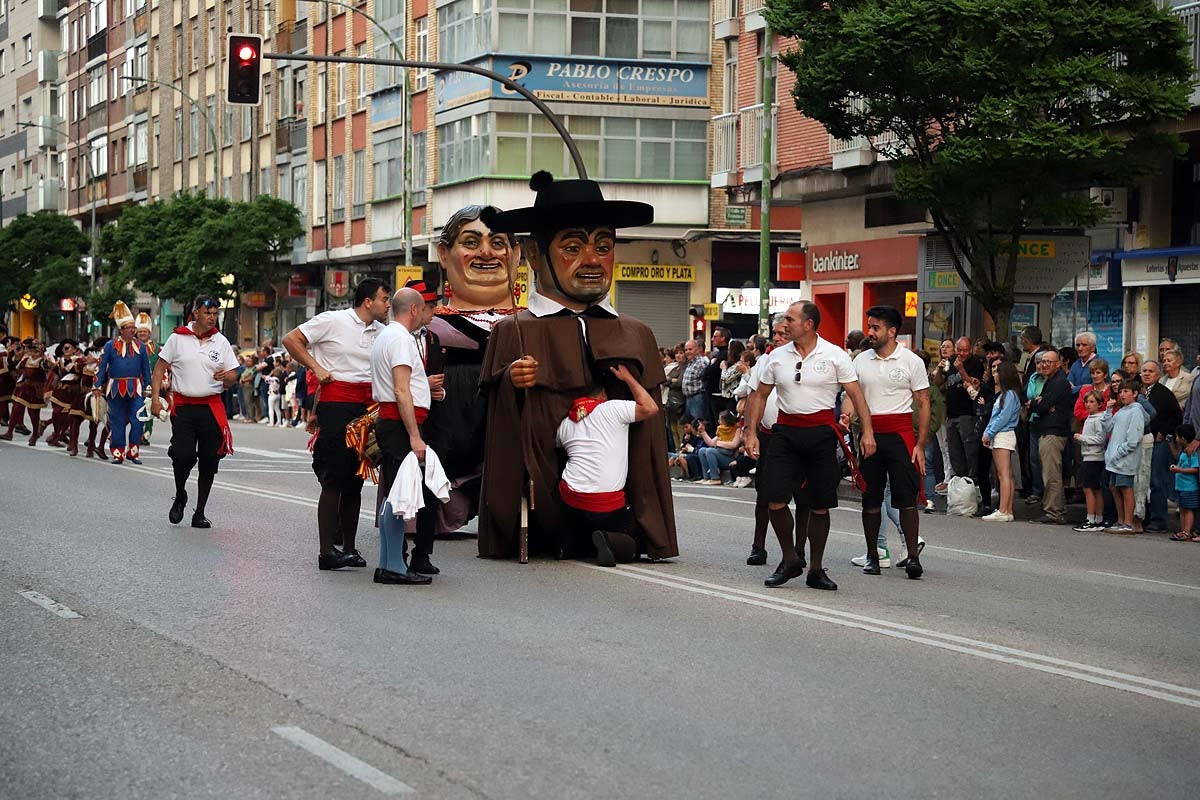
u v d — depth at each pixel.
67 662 8.83
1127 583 13.51
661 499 13.86
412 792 6.28
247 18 63.84
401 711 7.68
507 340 13.82
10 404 34.50
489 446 13.84
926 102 22.72
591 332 13.87
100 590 11.45
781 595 11.88
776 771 6.67
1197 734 7.62
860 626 10.47
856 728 7.50
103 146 82.12
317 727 7.35
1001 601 12.02
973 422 20.53
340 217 55.38
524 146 43.47
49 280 70.75
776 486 12.35
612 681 8.44
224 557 13.44
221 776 6.51
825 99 23.64
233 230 53.53
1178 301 25.17
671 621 10.48
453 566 13.25
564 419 13.73
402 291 12.16
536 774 6.55
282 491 20.42
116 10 80.00
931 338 28.41
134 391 24.86
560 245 14.00
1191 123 23.20
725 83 38.00
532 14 43.34
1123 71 22.14
